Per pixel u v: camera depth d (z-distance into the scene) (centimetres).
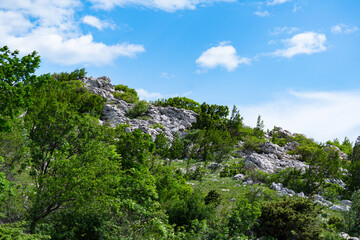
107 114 7262
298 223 2255
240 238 1872
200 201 2539
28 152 2144
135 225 1645
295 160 6250
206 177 4422
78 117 2416
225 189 3666
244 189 3684
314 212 2467
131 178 1892
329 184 4269
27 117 2358
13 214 1581
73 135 2409
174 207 2442
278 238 2316
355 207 2842
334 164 4744
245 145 6650
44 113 2392
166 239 1627
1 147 1991
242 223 1902
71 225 1681
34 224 1577
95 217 1705
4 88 1261
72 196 1603
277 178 4262
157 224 1609
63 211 1694
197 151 6066
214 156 5709
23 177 2186
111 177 1800
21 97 1274
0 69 1292
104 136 2667
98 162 1819
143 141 3012
